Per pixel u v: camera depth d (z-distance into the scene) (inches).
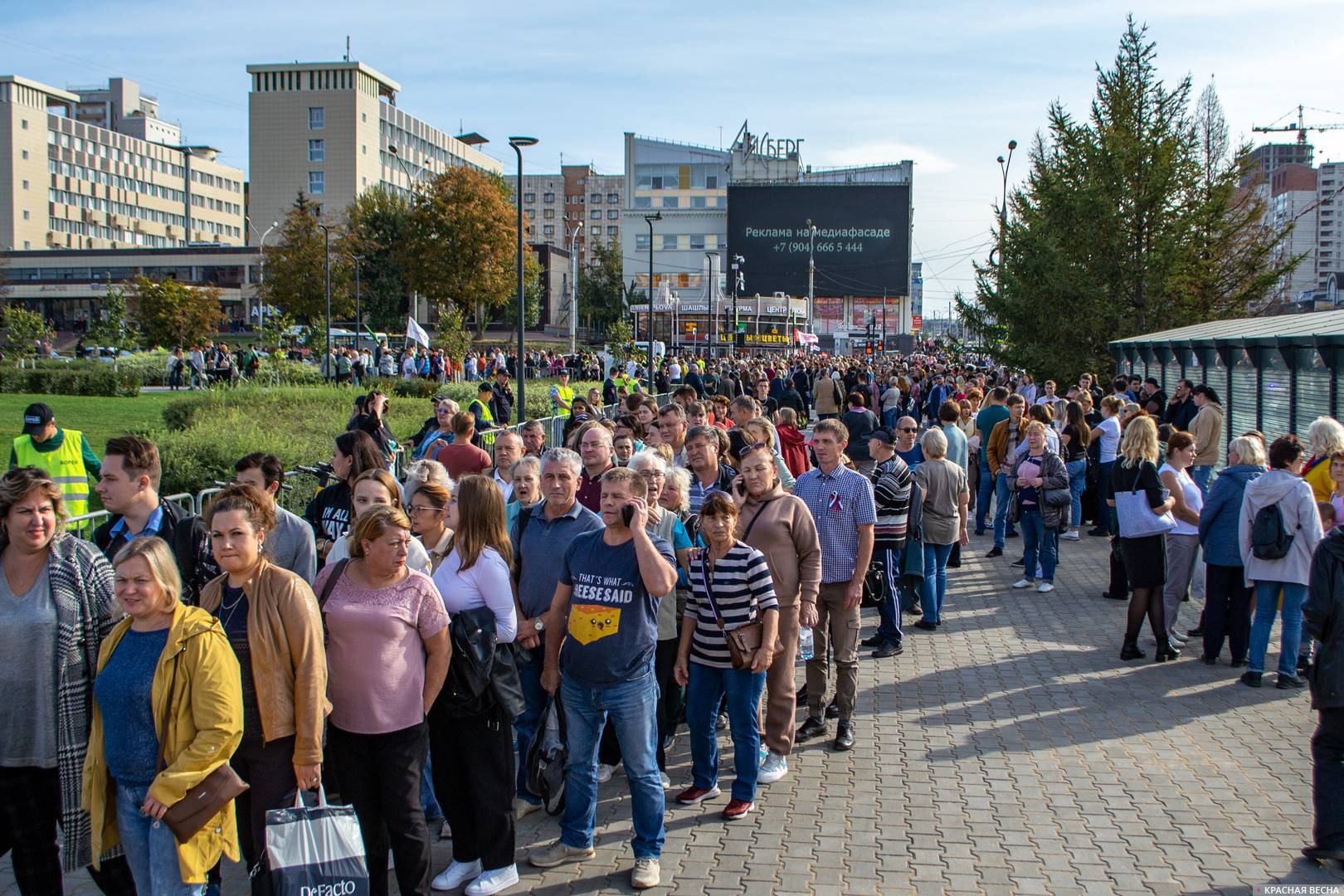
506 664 193.6
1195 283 1159.6
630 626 198.8
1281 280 1259.8
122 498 204.2
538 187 6181.1
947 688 315.3
